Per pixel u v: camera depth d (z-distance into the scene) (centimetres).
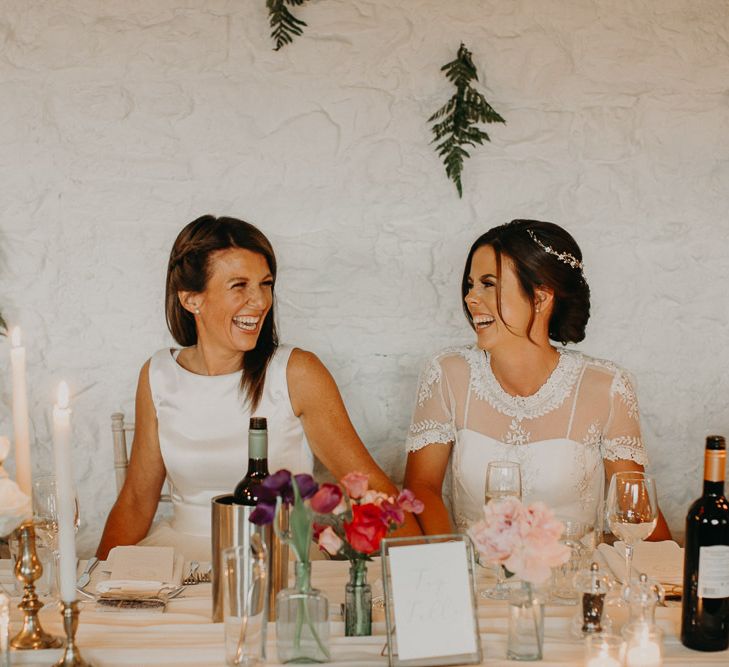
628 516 164
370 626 152
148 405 246
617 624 158
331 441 244
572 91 289
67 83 280
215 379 242
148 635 153
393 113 287
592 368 245
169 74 282
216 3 281
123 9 280
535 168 291
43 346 286
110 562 181
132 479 248
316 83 285
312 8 284
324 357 293
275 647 148
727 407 300
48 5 278
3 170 281
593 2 287
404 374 295
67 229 284
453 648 141
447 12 285
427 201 290
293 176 288
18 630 156
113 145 283
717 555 146
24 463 156
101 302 287
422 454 254
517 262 232
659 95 290
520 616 144
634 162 292
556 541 141
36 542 154
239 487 160
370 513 142
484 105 281
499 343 238
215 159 286
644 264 295
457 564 144
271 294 242
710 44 290
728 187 294
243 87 284
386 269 291
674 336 297
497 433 246
